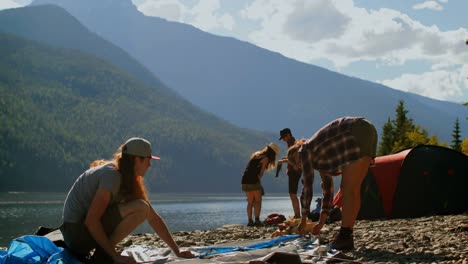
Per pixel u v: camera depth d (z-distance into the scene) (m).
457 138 87.31
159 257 6.52
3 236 24.89
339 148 7.27
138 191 5.99
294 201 13.74
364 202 14.26
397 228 10.20
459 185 13.66
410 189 13.77
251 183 14.30
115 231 5.93
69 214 5.92
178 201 141.12
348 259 6.23
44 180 189.50
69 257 5.69
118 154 5.96
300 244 7.26
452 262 6.12
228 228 13.64
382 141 88.00
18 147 191.75
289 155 12.65
